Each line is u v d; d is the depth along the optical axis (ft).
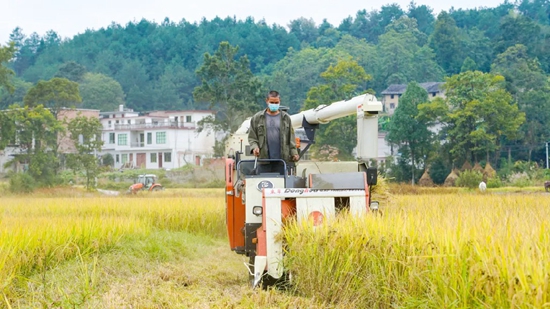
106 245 45.91
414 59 415.64
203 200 88.84
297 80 388.16
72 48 580.30
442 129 244.22
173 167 303.89
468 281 22.02
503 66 364.17
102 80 439.22
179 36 565.53
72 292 30.78
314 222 32.22
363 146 38.58
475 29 485.56
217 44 563.07
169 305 28.89
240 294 31.63
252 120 37.70
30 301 29.84
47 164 197.88
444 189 149.79
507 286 20.61
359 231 28.48
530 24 408.87
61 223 49.26
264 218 32.68
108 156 311.06
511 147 265.54
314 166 39.86
